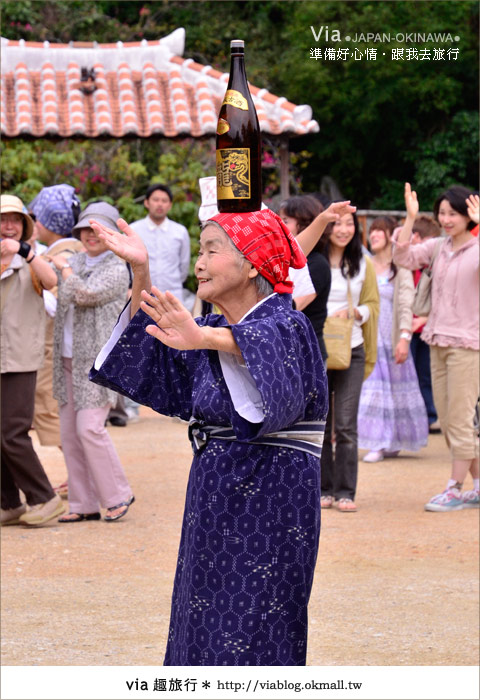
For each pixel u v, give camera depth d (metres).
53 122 16.05
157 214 12.86
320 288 7.20
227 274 3.01
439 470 9.95
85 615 5.55
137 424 13.00
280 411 2.83
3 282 7.30
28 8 23.98
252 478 3.01
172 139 16.53
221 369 3.01
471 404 7.89
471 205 7.37
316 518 3.08
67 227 8.59
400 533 7.32
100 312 7.39
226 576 3.00
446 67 22.30
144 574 6.35
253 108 3.13
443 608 5.64
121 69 17.34
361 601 5.77
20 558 6.72
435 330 7.85
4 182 18.22
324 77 22.22
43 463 10.47
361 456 10.86
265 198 21.30
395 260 8.11
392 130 24.30
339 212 4.09
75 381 7.49
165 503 8.36
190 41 26.20
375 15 19.41
